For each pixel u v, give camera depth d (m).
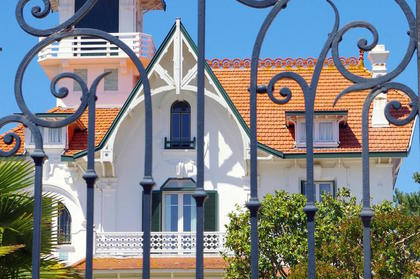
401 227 24.05
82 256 36.00
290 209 27.19
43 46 10.62
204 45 10.62
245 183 36.31
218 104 36.78
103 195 36.53
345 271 23.45
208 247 34.72
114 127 36.09
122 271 33.19
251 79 10.44
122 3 44.94
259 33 10.50
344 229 24.14
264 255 27.00
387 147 35.69
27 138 36.78
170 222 36.34
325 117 36.19
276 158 35.66
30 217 16.64
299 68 40.88
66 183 36.75
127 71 43.09
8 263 16.73
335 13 10.46
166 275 33.44
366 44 10.41
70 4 45.28
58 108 39.78
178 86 35.62
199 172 10.41
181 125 37.12
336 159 36.09
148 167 10.38
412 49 10.17
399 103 10.17
